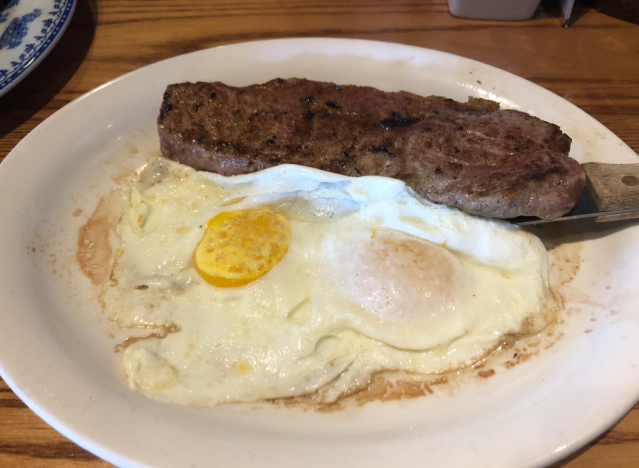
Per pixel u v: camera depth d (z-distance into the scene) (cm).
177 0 36
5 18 30
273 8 36
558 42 33
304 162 23
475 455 17
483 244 23
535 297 22
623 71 31
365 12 36
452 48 33
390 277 22
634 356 19
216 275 22
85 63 31
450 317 21
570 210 22
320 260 23
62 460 18
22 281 21
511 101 28
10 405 19
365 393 20
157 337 21
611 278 22
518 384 20
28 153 24
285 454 17
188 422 18
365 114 25
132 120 27
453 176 22
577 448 17
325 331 21
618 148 25
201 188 25
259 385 20
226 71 29
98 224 25
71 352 20
